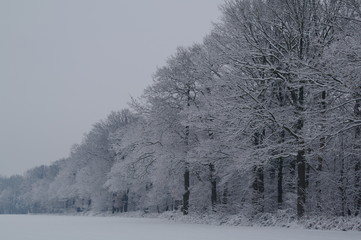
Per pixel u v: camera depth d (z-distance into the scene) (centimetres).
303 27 1909
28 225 2172
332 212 2048
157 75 2952
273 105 2023
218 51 2200
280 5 2017
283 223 1925
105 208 6084
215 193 2831
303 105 1875
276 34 2056
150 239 1139
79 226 2041
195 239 1138
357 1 1627
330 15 1870
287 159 2519
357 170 2181
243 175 2614
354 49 1494
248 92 1922
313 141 1745
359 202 2194
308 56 1866
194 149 2486
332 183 2231
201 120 2389
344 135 1845
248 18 2067
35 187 10931
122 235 1325
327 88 1622
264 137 2150
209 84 2225
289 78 1922
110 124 6138
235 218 2233
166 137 2905
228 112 1970
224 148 2267
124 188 5031
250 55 2009
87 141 6919
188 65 2841
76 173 7619
